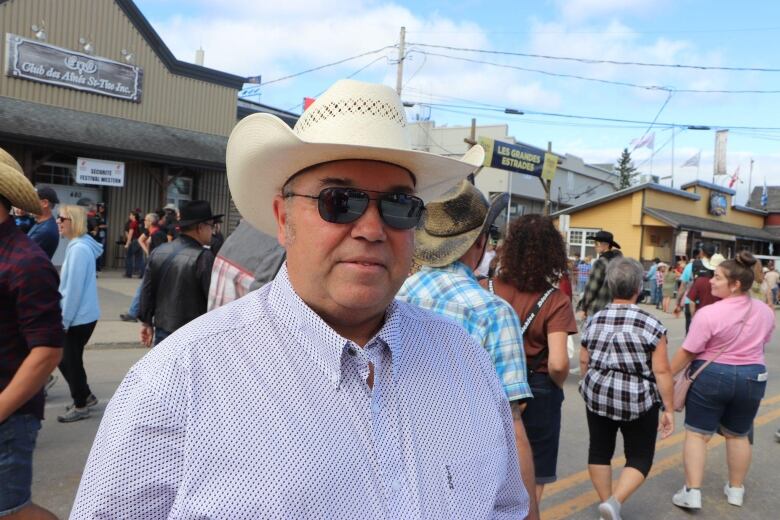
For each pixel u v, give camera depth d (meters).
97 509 1.08
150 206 17.14
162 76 17.20
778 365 9.95
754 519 4.05
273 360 1.19
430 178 1.52
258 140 1.31
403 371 1.34
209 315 1.28
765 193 44.75
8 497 2.30
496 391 1.56
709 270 8.52
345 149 1.25
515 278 2.94
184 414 1.10
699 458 4.10
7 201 2.35
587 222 26.88
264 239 3.32
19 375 2.25
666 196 26.75
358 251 1.27
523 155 19.41
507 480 1.56
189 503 1.06
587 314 7.30
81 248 5.03
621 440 5.55
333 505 1.12
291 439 1.12
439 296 2.16
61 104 15.30
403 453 1.24
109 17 15.92
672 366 4.18
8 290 2.26
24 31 14.48
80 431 4.91
